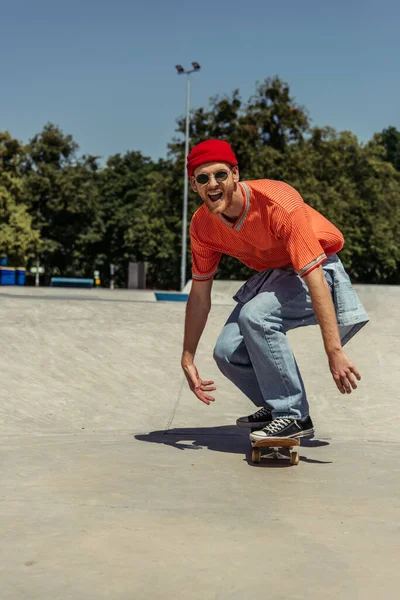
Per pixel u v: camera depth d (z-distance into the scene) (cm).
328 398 477
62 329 595
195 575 179
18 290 2022
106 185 5719
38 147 5103
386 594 168
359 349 588
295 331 650
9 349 532
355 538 210
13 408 432
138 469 299
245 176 3688
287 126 3806
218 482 279
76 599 163
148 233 4372
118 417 436
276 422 321
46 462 309
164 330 634
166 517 230
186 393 495
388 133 6750
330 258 334
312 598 165
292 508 243
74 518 227
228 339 340
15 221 4359
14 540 204
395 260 4350
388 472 301
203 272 355
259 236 322
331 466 312
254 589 170
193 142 3778
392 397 476
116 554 194
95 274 4272
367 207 4203
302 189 3647
